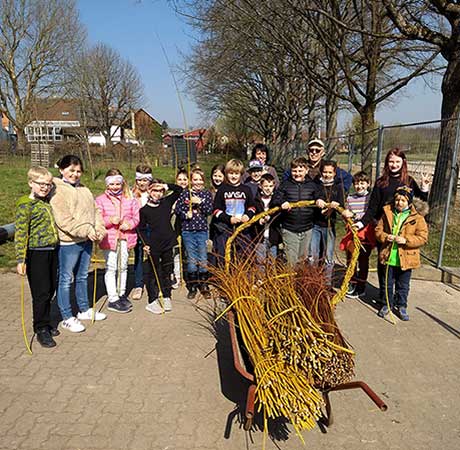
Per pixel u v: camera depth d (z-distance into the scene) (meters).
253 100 28.44
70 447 2.91
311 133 22.50
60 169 4.48
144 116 42.88
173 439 3.01
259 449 2.93
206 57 18.88
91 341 4.40
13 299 5.52
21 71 36.72
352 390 3.65
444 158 8.41
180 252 6.02
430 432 3.15
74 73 36.59
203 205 5.52
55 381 3.67
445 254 7.42
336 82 14.22
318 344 2.84
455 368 4.02
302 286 3.26
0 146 31.27
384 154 9.13
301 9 10.46
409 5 9.65
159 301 5.45
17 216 4.02
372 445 3.00
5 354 4.10
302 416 2.69
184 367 3.94
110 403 3.39
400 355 4.23
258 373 2.74
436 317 5.16
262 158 6.54
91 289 5.93
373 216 5.30
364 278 5.66
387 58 13.16
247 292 3.28
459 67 8.14
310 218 5.22
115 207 5.09
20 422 3.15
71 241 4.46
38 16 35.38
